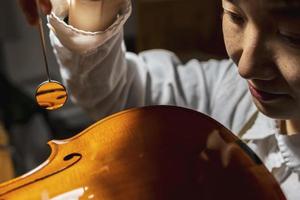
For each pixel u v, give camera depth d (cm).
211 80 71
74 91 65
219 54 97
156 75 72
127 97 69
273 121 57
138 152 47
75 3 51
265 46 41
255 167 45
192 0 96
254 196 43
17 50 137
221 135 48
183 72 73
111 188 45
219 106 67
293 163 54
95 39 54
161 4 96
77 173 48
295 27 38
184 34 99
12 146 115
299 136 53
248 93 64
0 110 123
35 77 138
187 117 50
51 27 54
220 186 44
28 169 120
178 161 46
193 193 44
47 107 49
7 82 128
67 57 58
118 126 51
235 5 42
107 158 48
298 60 41
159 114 51
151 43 99
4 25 127
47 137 128
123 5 53
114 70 61
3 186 49
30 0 41
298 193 54
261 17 40
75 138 54
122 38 60
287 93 45
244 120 62
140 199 44
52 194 46
